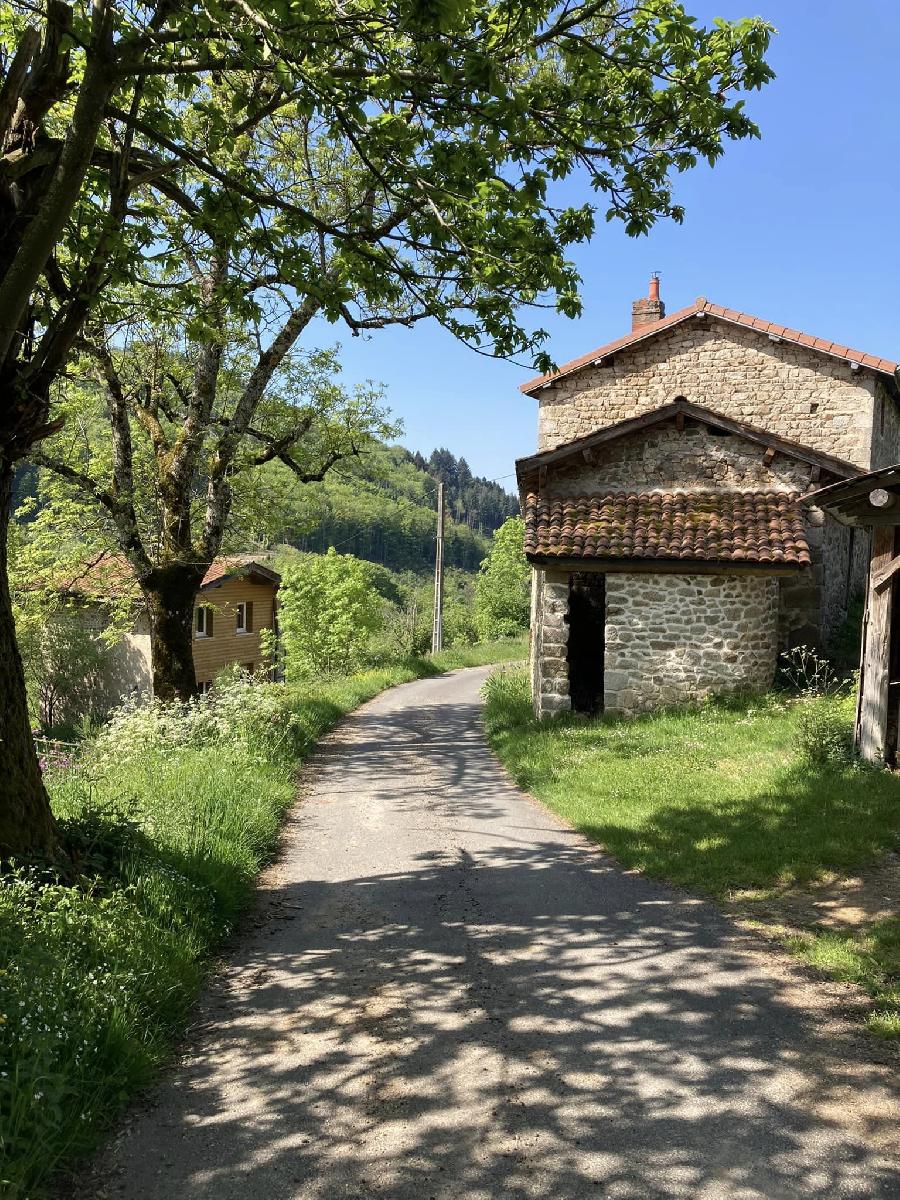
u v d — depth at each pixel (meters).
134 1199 3.40
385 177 6.81
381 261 7.15
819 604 14.48
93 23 5.55
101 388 15.07
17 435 5.95
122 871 6.22
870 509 9.63
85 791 8.64
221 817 8.50
